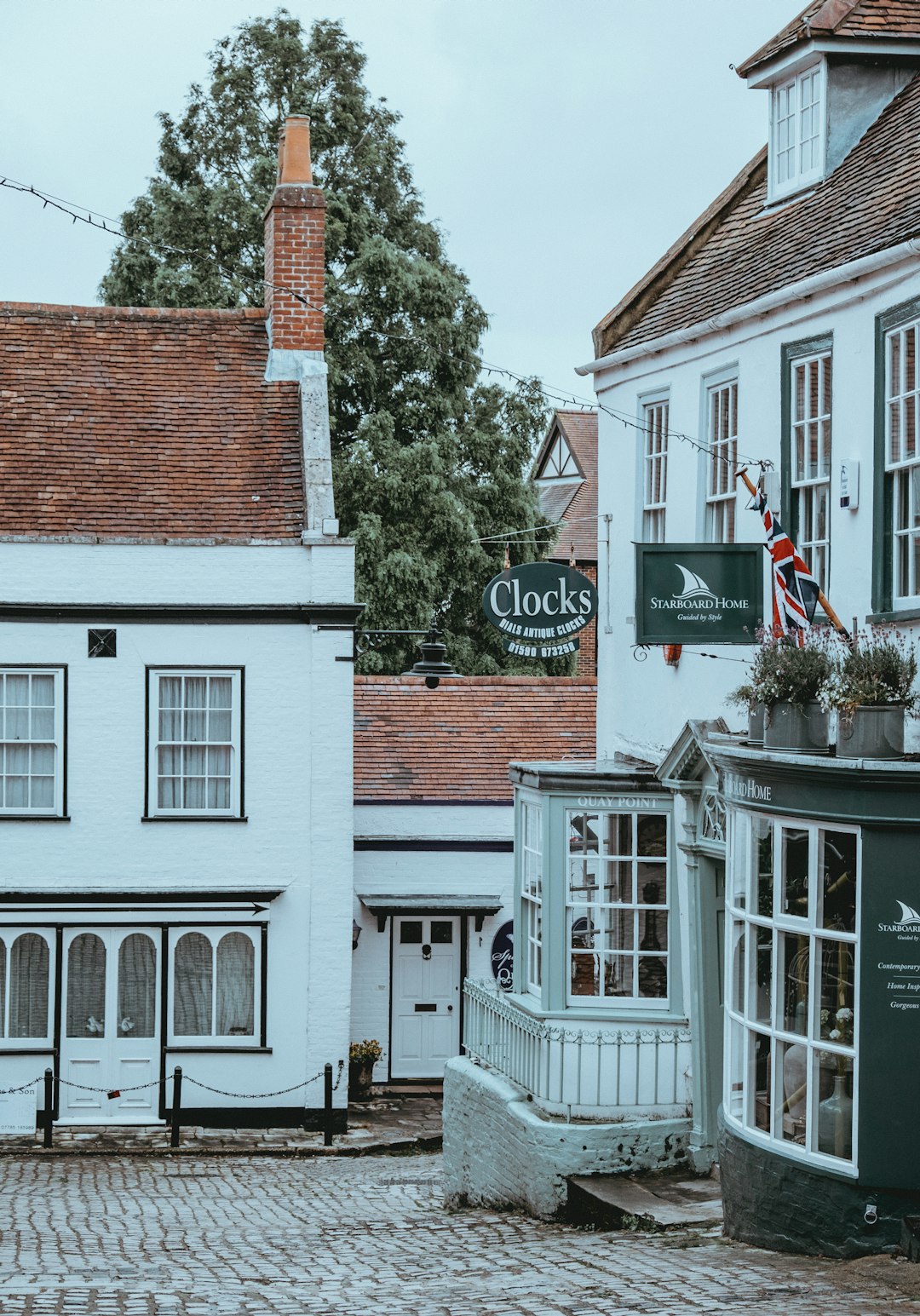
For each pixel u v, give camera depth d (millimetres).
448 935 23219
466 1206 14859
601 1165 12875
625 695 16234
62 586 20141
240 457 21781
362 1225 13258
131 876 20203
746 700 11266
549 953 14016
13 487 20859
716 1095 13109
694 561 12758
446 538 34344
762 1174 10109
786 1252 9891
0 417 21609
